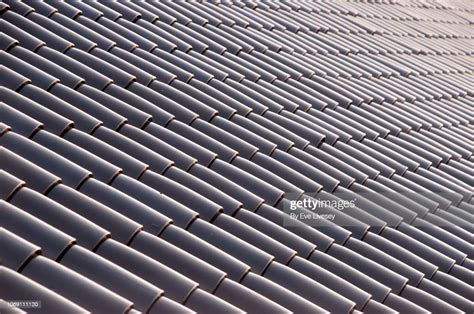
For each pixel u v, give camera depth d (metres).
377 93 8.12
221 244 4.27
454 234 5.62
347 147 6.41
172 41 7.11
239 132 5.89
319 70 8.03
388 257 4.84
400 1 13.05
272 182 5.31
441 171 6.73
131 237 3.98
